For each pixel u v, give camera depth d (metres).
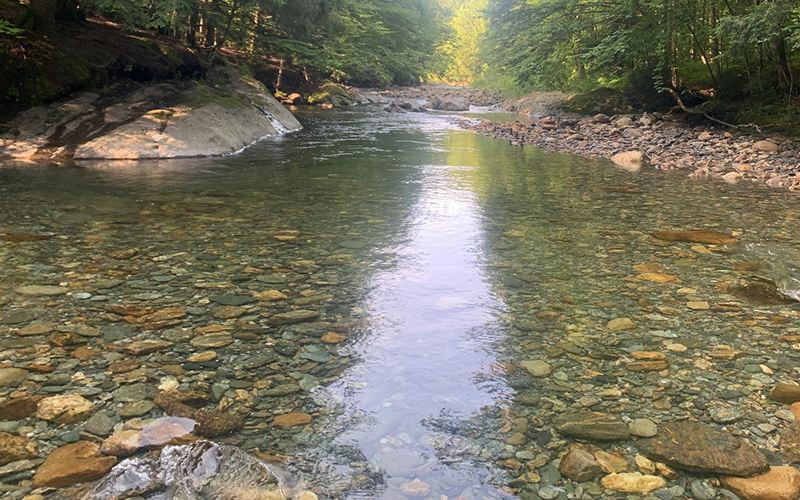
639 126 13.68
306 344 2.53
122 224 4.42
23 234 4.02
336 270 3.52
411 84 36.00
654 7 12.96
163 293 3.06
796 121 10.83
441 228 4.61
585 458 1.74
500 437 1.88
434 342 2.59
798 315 2.94
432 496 1.59
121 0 9.71
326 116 16.81
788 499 1.59
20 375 2.17
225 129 9.23
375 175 7.20
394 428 1.92
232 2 12.55
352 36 25.95
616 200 5.91
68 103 8.38
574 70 22.00
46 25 8.83
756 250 4.09
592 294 3.22
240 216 4.82
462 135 12.90
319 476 1.67
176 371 2.25
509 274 3.54
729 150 9.77
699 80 14.94
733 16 11.14
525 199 5.89
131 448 1.77
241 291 3.13
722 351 2.52
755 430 1.92
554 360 2.44
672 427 1.93
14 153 7.19
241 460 1.70
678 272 3.61
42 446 1.76
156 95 9.49
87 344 2.45
